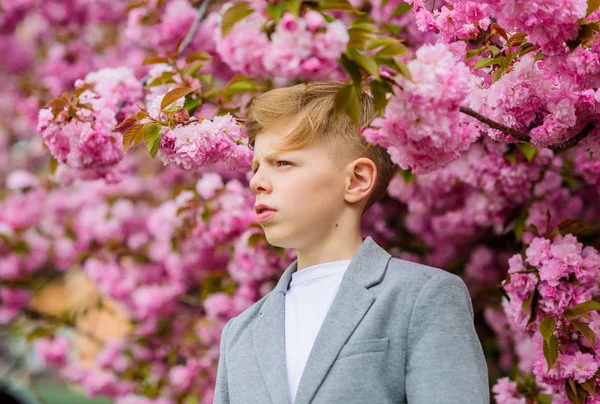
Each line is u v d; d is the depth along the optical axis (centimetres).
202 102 279
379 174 175
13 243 506
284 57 129
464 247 385
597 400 207
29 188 528
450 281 159
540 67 185
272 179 167
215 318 373
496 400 251
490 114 185
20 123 611
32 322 507
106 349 471
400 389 150
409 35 340
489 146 293
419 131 141
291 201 164
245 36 131
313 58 130
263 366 162
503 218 325
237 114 273
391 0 341
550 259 222
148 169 525
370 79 149
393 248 386
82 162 246
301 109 170
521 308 226
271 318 168
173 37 391
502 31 190
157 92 276
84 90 252
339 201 168
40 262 519
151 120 189
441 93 140
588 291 220
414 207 352
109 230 488
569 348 216
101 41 576
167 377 433
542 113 186
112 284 469
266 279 358
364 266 163
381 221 390
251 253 321
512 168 293
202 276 435
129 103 277
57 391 652
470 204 335
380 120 144
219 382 178
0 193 551
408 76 137
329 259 168
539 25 160
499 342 369
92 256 489
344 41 130
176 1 392
